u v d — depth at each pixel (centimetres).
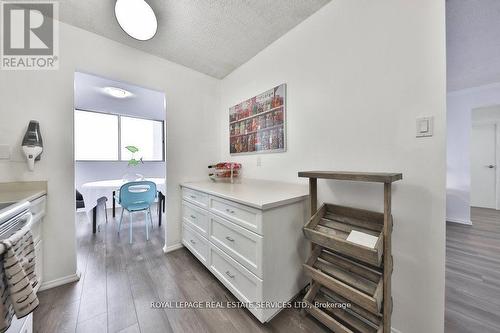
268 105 192
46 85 154
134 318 124
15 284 67
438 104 99
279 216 127
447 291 150
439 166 99
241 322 123
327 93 146
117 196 288
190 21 162
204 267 185
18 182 144
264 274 118
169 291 151
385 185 98
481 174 418
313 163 156
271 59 191
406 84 109
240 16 157
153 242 243
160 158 480
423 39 103
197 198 188
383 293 98
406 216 109
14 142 143
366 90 125
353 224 121
